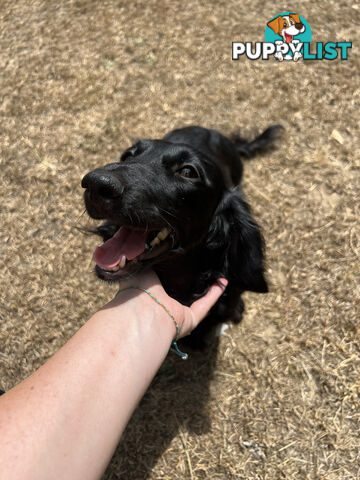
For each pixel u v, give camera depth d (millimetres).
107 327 282
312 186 631
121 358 266
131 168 355
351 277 552
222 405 503
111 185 300
